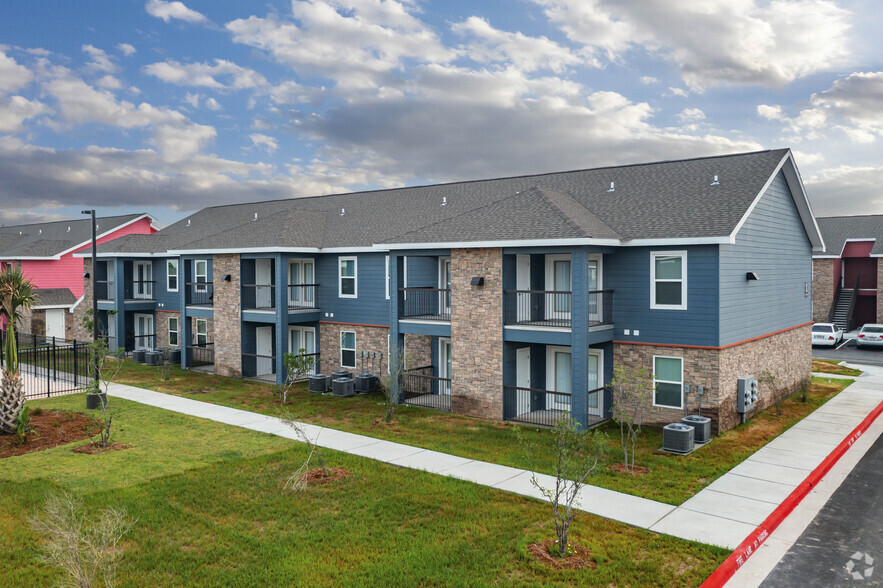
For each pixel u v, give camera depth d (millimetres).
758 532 11453
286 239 26234
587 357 18328
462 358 21000
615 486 13797
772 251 21672
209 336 32562
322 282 27453
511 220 20469
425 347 24312
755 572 10211
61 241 44594
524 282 21016
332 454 16109
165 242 34812
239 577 9711
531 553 10516
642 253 19078
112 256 33719
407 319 22922
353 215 29719
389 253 24703
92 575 9062
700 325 18062
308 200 34938
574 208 20922
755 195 18703
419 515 12156
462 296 20938
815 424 19359
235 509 12367
